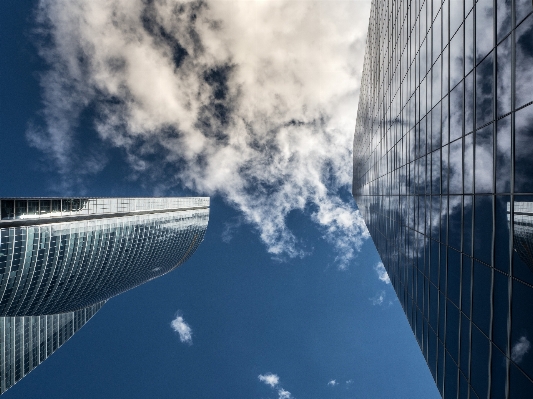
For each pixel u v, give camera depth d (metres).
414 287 32.62
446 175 23.80
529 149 14.45
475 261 19.47
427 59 28.03
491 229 17.66
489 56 17.75
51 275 89.44
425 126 28.64
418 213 30.95
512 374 15.79
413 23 32.50
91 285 116.44
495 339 17.34
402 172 37.31
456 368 22.33
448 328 23.69
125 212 123.19
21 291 81.44
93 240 104.12
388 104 45.41
